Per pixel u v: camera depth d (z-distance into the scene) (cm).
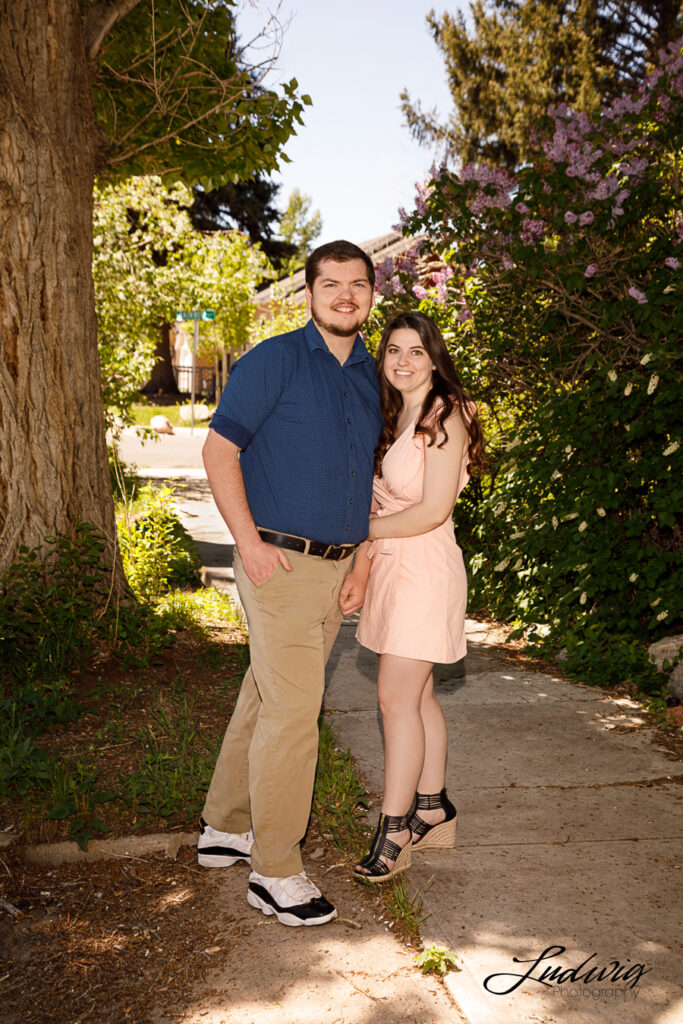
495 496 662
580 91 2230
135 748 394
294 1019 234
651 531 585
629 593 575
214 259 1661
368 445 291
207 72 654
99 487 549
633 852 323
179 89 637
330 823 340
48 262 515
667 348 539
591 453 569
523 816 352
